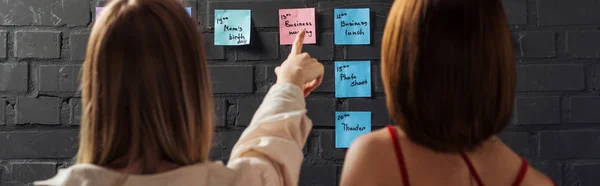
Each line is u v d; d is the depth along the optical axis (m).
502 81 0.79
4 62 2.02
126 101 0.81
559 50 1.94
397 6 0.82
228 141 1.99
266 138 1.00
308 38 1.97
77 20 2.01
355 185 0.82
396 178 0.82
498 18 0.80
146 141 0.82
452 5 0.78
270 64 1.99
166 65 0.81
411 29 0.79
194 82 0.85
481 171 0.82
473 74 0.77
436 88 0.78
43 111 2.02
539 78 1.94
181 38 0.84
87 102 0.82
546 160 1.95
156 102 0.80
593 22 1.93
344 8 1.97
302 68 1.12
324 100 1.98
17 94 2.02
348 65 1.97
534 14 1.94
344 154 1.98
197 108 0.85
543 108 1.94
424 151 0.82
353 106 1.97
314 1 1.98
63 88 2.01
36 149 2.02
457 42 0.77
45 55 2.01
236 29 1.99
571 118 1.93
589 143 1.94
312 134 1.99
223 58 1.99
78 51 2.01
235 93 1.99
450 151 0.81
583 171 1.93
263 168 0.94
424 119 0.79
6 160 2.02
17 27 2.01
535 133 1.95
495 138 0.87
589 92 1.93
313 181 1.99
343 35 1.97
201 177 0.84
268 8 1.99
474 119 0.78
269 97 1.08
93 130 0.82
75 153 2.02
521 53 1.95
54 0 2.01
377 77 1.97
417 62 0.78
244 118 1.99
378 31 1.97
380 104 1.97
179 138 0.82
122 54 0.80
